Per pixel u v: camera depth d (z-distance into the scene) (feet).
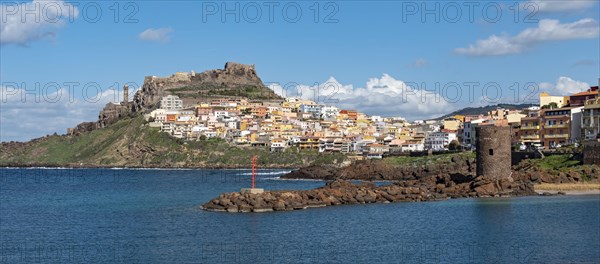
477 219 307.99
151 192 579.48
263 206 348.38
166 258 230.68
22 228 319.68
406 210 343.67
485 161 428.97
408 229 281.95
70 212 395.96
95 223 332.39
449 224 294.66
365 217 318.45
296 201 358.64
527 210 336.90
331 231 278.26
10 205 464.65
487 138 428.15
